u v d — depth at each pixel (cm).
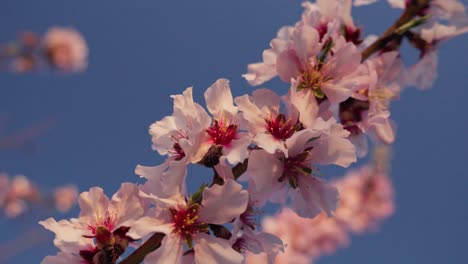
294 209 59
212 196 57
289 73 59
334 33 60
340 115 61
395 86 62
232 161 56
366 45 62
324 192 58
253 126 58
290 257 137
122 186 58
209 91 58
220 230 57
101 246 57
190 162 57
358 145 62
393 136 62
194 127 57
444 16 62
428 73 62
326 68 59
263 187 58
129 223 57
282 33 62
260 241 58
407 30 62
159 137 59
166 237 56
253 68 60
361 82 59
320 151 58
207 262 56
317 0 62
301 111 58
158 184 58
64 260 57
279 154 58
